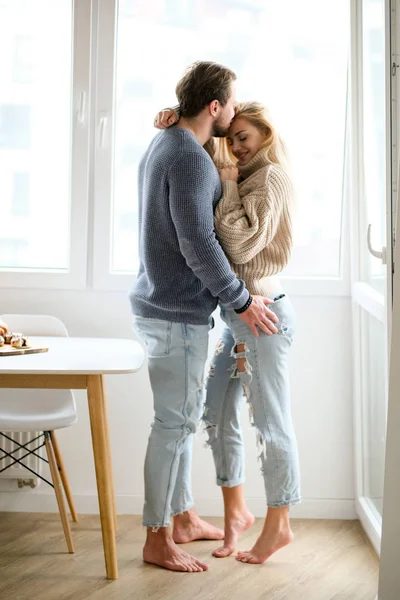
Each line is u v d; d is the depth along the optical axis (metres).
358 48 3.11
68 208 3.40
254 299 2.75
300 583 2.73
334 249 3.44
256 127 2.82
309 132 3.38
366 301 2.99
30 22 3.34
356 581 2.75
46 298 3.38
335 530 3.24
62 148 3.39
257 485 3.38
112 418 3.38
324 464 3.39
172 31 3.33
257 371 2.81
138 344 3.08
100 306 3.37
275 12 3.31
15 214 3.42
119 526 3.24
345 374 3.38
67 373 2.56
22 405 3.04
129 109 3.37
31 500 3.37
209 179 2.65
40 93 3.36
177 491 2.98
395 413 2.29
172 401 2.79
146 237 2.74
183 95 2.72
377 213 2.77
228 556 2.95
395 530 2.31
